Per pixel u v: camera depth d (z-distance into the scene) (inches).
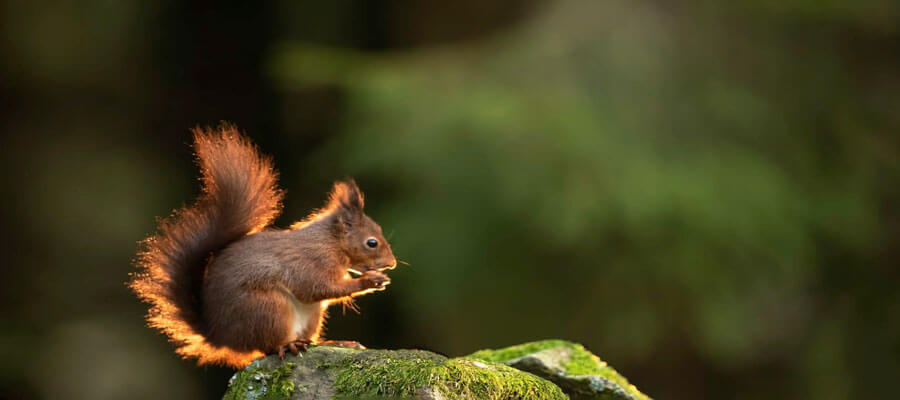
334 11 728.3
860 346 594.2
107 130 711.1
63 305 658.2
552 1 606.5
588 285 551.5
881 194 587.8
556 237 515.5
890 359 586.9
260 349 220.8
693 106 562.6
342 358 213.6
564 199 516.1
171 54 729.6
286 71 580.4
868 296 604.4
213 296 223.8
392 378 202.4
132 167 701.9
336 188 250.8
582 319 552.4
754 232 523.8
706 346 546.6
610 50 571.8
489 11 727.1
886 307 597.6
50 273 663.8
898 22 591.2
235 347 221.8
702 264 528.4
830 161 584.7
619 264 539.8
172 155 718.5
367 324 684.1
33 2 701.9
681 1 595.8
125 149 710.5
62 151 693.3
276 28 734.5
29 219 668.7
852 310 604.1
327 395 206.4
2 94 695.1
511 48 588.1
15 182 676.7
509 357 266.4
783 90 591.2
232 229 233.9
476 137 535.8
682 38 582.6
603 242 542.3
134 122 718.5
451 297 554.3
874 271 609.9
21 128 695.1
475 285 553.6
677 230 523.8
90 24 711.1
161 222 237.0
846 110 596.4
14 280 655.8
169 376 661.3
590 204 513.0
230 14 733.3
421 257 548.7
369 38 742.5
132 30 721.0
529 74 567.5
